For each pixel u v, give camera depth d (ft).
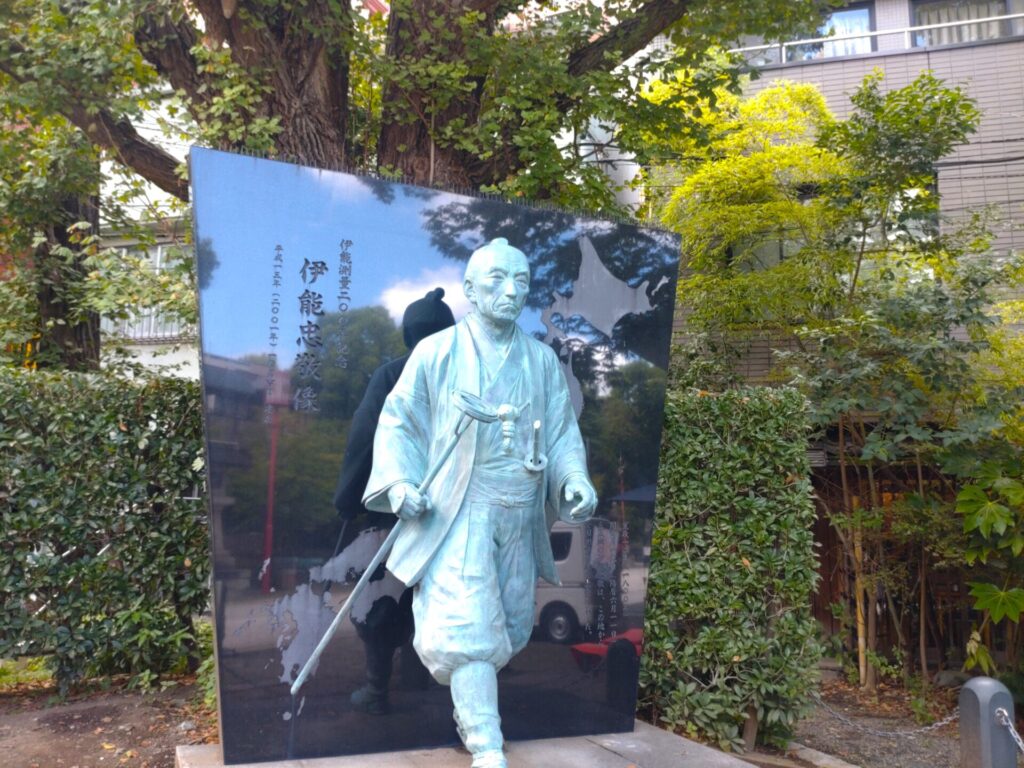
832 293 30.17
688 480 20.70
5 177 30.50
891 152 28.58
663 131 28.76
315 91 23.90
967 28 37.78
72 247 32.04
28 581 20.12
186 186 26.63
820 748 22.88
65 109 24.67
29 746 17.72
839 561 31.01
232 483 15.55
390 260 17.11
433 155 25.29
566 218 19.15
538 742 17.44
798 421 21.13
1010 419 26.73
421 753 16.01
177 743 17.85
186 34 24.66
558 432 15.70
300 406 16.15
